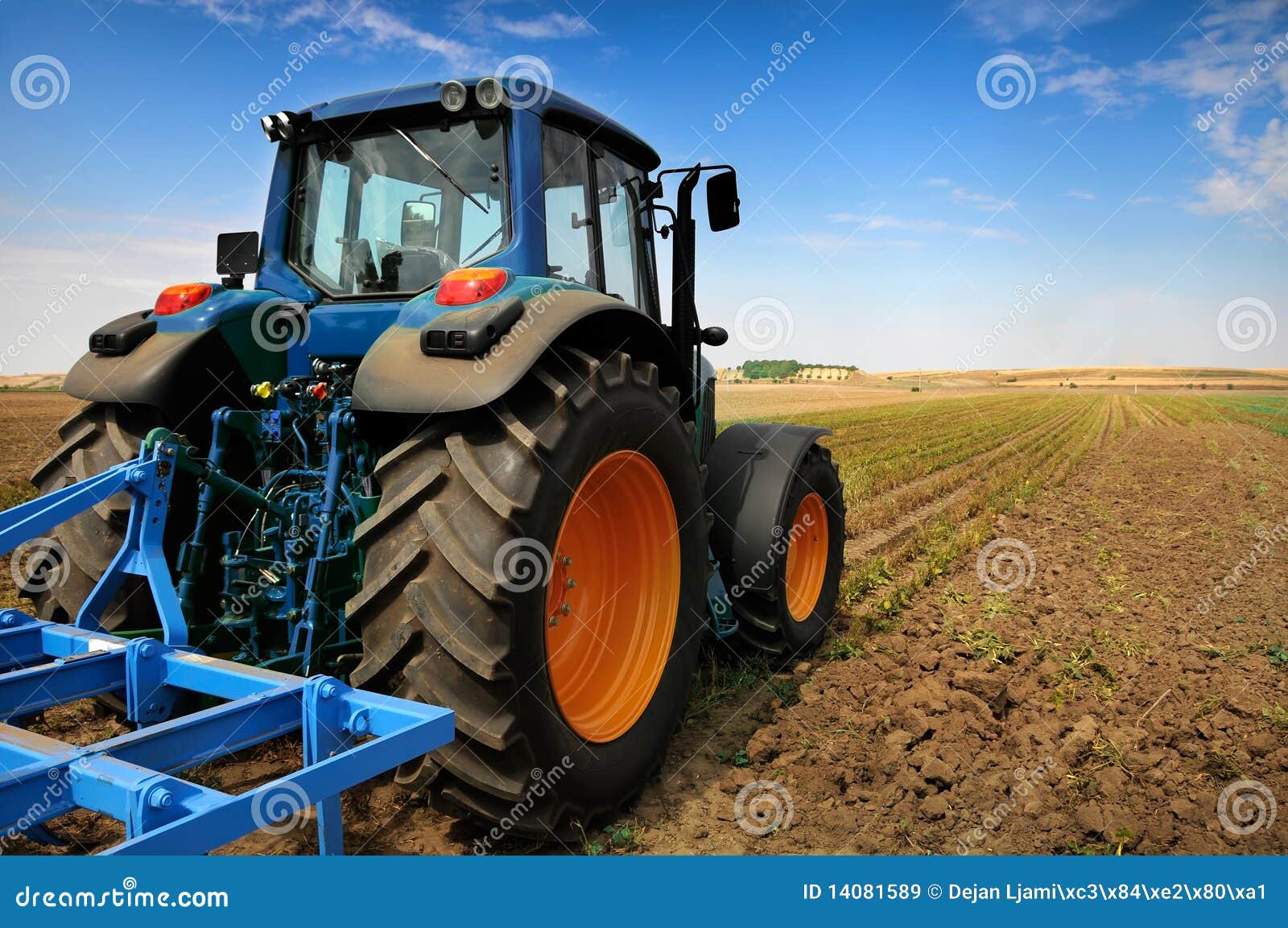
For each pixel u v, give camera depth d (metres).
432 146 3.28
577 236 3.57
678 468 3.18
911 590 6.24
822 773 3.22
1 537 2.29
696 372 4.50
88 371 3.27
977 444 20.38
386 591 2.37
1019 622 5.48
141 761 1.82
